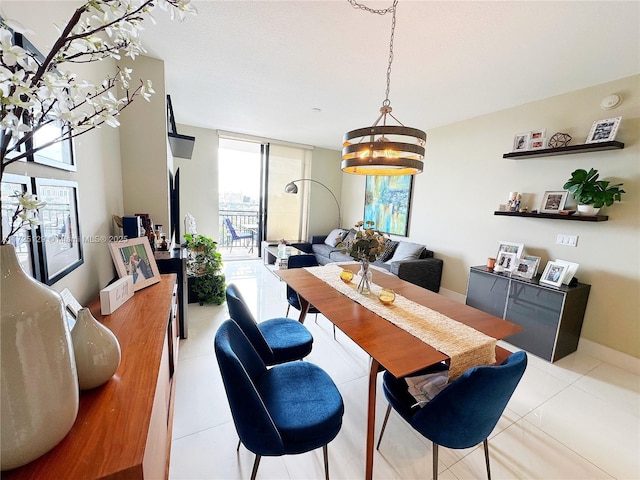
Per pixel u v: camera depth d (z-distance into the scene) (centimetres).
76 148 136
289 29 188
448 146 379
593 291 248
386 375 146
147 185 236
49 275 104
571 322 242
